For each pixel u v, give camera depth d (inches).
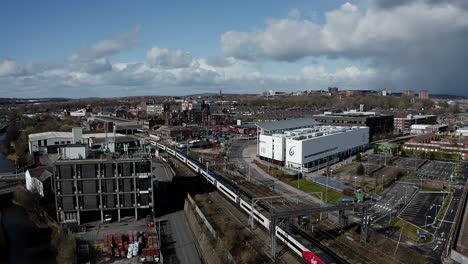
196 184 5900.6
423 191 5226.4
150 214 4372.5
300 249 2920.8
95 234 3695.9
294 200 4665.4
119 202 4082.2
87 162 3973.9
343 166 6988.2
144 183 4124.0
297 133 7785.4
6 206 5123.0
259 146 7775.6
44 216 4362.7
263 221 3604.8
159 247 3405.5
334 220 3902.6
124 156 4264.3
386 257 3051.2
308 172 6505.9
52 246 3668.8
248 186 5359.3
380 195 5012.3
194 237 3853.3
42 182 4776.1
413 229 3759.8
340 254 3078.2
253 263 3034.0
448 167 6919.3
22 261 3481.8
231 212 4379.9
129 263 3257.9
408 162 7288.4
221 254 3245.6
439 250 3270.2
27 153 7790.4
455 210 4377.5
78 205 4001.0
